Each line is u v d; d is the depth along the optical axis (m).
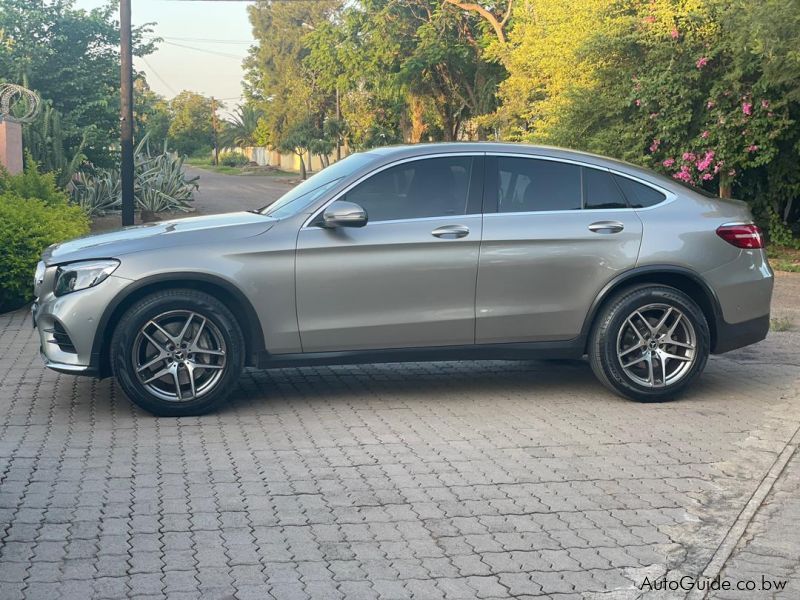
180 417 6.58
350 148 69.00
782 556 4.27
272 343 6.65
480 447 5.91
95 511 4.74
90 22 27.61
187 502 4.89
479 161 7.02
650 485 5.22
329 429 6.32
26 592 3.82
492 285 6.85
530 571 4.08
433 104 45.34
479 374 8.09
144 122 35.12
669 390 7.07
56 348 6.60
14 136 17.66
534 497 5.01
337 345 6.74
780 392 7.49
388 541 4.39
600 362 7.03
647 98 18.69
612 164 7.22
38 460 5.58
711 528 4.59
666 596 3.86
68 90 27.27
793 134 18.09
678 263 7.05
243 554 4.23
